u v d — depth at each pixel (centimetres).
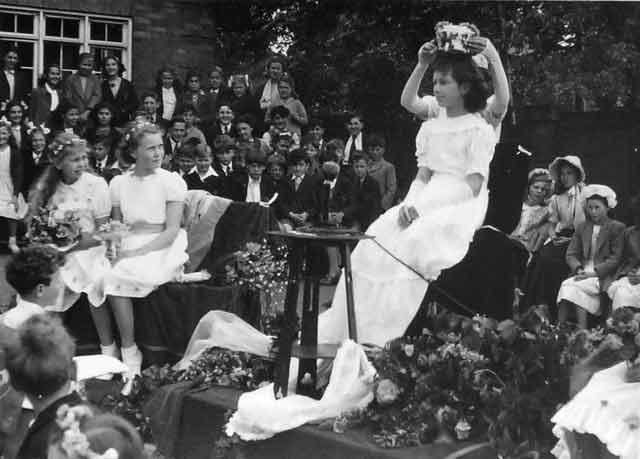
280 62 1540
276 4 1858
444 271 616
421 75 670
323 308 863
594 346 522
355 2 1791
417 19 1769
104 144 1301
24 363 388
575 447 467
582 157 1478
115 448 276
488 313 622
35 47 1622
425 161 656
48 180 756
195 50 1753
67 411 284
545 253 931
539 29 1694
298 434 528
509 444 486
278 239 811
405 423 509
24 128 1368
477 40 635
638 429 446
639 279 846
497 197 664
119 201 755
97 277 727
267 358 628
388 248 623
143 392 638
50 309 722
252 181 1212
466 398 505
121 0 1681
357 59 1808
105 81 1499
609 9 1667
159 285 731
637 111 1439
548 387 509
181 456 607
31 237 744
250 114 1482
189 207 794
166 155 1346
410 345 529
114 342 743
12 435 495
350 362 541
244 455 548
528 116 1680
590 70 1695
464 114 649
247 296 771
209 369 639
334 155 1292
